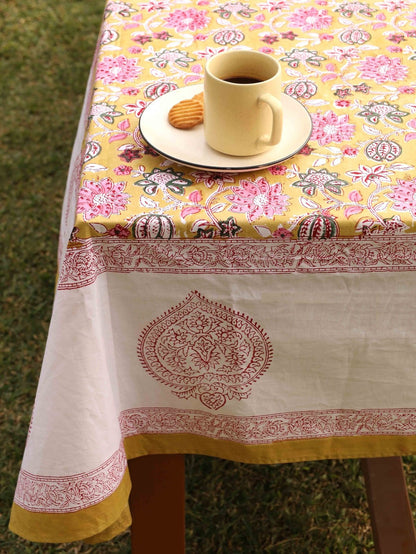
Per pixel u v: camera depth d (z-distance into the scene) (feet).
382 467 4.42
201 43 4.28
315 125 3.56
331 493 5.36
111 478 3.32
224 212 2.99
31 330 6.56
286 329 3.21
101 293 3.09
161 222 2.93
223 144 3.26
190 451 3.72
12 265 7.17
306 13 4.57
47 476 3.22
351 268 3.04
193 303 3.15
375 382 3.40
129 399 3.49
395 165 3.27
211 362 3.33
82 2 11.53
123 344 3.29
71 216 3.47
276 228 2.94
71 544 5.07
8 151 8.57
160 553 4.05
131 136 3.49
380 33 4.34
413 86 3.84
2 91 9.58
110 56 4.14
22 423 5.83
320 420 3.54
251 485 5.41
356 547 5.05
